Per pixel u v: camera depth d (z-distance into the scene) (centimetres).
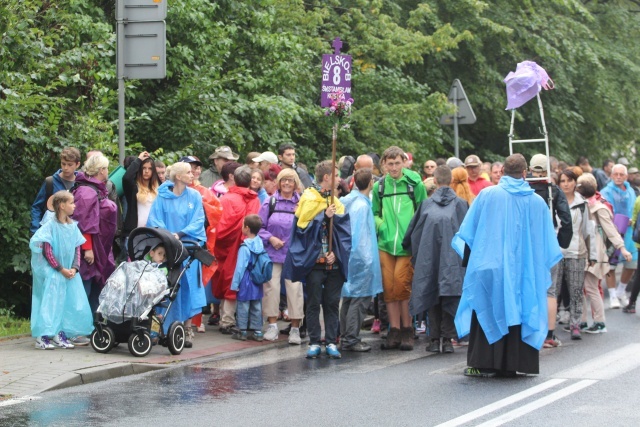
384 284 1421
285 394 1053
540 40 2872
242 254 1430
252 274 1430
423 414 956
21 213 1566
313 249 1294
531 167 1452
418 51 2503
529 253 1173
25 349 1284
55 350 1279
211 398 1027
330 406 992
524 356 1161
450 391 1073
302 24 2389
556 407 985
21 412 951
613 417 938
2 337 1363
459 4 2759
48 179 1369
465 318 1182
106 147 1595
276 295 1469
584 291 1595
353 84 2497
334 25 2538
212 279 1528
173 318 1339
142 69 1448
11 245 1565
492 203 1180
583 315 1602
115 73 1669
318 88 2378
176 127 1873
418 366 1252
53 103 1557
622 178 2161
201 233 1363
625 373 1178
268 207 1495
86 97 1683
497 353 1156
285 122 2031
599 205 1738
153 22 1443
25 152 1593
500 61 2995
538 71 1493
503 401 1016
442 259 1363
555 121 3039
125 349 1302
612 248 1903
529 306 1160
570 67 2978
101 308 1248
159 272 1266
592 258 1566
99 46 1650
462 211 1395
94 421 916
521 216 1178
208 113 1880
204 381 1126
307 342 1460
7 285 1672
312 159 2312
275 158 1686
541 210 1189
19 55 1549
